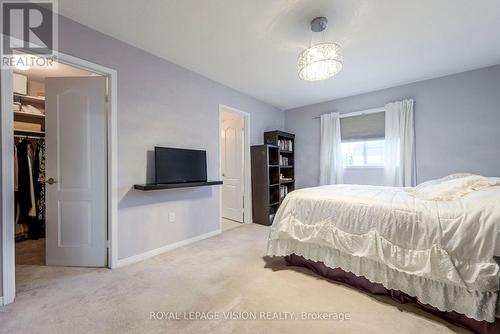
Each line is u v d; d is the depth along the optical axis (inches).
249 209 156.0
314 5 68.3
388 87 138.9
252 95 155.0
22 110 117.6
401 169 131.3
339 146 158.7
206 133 123.8
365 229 66.6
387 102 140.3
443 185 69.2
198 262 91.0
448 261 52.6
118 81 87.4
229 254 99.4
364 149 152.1
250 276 78.9
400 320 56.0
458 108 117.6
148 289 70.4
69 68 109.6
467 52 96.8
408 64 108.1
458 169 117.8
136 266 87.6
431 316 57.3
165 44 91.0
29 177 115.8
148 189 89.0
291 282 74.5
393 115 135.3
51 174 86.0
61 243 86.7
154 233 99.3
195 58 102.6
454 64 108.2
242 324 54.7
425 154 127.1
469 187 63.9
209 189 125.8
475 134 113.3
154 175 99.3
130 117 91.2
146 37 86.0
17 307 61.1
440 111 122.7
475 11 70.8
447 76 120.6
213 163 127.8
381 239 63.1
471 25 78.0
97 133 86.4
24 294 67.4
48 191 86.0
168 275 79.9
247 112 153.9
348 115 156.0
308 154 178.1
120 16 73.5
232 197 163.8
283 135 168.9
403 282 60.6
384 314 58.3
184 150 108.7
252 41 88.7
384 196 74.2
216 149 129.9
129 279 76.9
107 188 87.7
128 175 90.7
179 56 100.8
